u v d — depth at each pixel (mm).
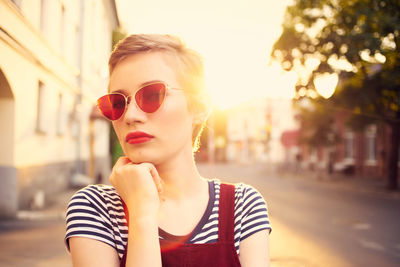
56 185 12984
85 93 17359
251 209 1198
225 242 1111
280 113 48438
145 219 1032
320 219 10078
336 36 12773
